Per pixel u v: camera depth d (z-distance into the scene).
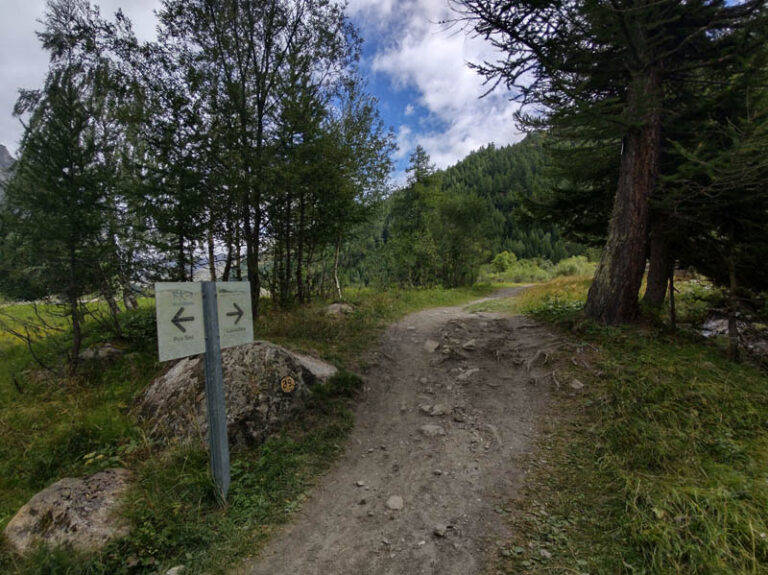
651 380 5.44
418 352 8.12
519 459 4.30
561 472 3.97
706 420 4.58
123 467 4.32
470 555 2.93
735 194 6.57
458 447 4.70
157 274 9.25
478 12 5.81
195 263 9.68
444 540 3.12
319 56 9.69
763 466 3.64
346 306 11.75
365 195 13.26
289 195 9.79
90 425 5.26
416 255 24.64
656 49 7.12
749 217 7.02
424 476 4.13
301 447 4.70
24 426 5.66
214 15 8.83
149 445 4.57
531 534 3.11
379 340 8.71
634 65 6.98
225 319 3.78
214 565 2.88
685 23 6.83
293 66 9.16
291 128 9.19
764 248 6.96
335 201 10.77
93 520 3.15
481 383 6.49
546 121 7.50
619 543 2.90
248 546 3.11
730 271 7.41
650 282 9.37
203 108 8.56
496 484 3.88
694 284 13.59
